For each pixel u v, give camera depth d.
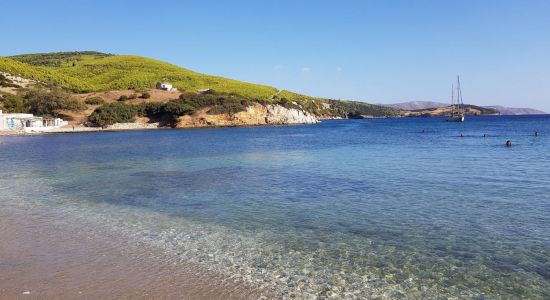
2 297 8.47
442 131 92.81
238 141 60.75
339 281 9.69
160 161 34.66
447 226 14.05
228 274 9.99
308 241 12.62
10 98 101.69
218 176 25.88
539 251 11.52
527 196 18.75
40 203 18.14
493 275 10.02
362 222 14.70
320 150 45.03
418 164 31.33
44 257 11.05
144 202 18.28
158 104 111.12
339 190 20.78
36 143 58.50
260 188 21.53
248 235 13.25
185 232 13.59
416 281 9.72
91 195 19.92
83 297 8.54
